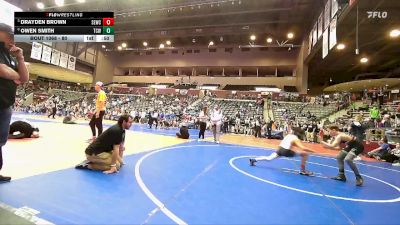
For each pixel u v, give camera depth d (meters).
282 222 2.84
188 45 36.75
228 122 20.27
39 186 3.35
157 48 36.97
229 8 25.80
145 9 27.33
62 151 5.78
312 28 23.14
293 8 22.81
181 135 11.82
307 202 3.64
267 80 33.22
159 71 40.81
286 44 30.55
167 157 6.43
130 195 3.34
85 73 36.25
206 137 13.70
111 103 29.72
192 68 37.88
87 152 4.43
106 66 39.50
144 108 27.45
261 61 33.97
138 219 2.64
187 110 25.80
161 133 13.95
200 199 3.42
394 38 19.86
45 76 37.66
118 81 40.22
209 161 6.37
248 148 9.82
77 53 34.06
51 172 4.04
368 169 7.39
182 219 2.73
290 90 31.06
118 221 2.56
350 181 5.38
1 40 2.55
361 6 14.48
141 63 39.56
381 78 30.98
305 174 5.61
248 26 29.45
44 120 15.89
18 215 2.28
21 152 5.33
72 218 2.54
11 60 2.73
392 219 3.21
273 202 3.52
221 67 36.19
